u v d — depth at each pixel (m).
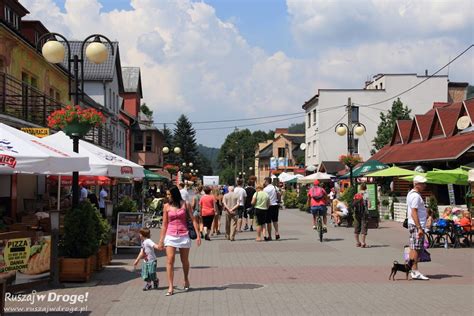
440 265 13.27
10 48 20.88
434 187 30.17
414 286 10.41
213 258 14.77
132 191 45.59
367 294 9.62
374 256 15.02
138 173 15.71
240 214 23.97
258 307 8.57
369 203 24.31
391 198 29.78
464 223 17.16
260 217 19.44
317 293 9.73
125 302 9.04
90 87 41.44
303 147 56.41
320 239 19.09
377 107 56.97
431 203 19.31
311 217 33.84
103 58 13.27
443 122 31.38
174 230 9.89
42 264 10.38
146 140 58.34
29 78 23.66
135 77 58.34
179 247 9.87
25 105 19.39
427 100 56.97
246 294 9.66
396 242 18.66
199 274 12.02
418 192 11.25
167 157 97.75
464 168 23.05
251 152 169.38
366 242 18.75
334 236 21.03
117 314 8.16
